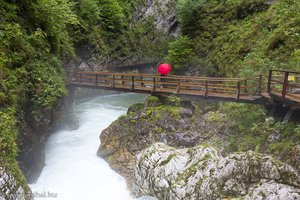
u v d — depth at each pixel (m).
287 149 7.61
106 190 10.23
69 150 13.03
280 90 9.93
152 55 32.47
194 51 19.94
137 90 14.54
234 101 11.16
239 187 7.03
